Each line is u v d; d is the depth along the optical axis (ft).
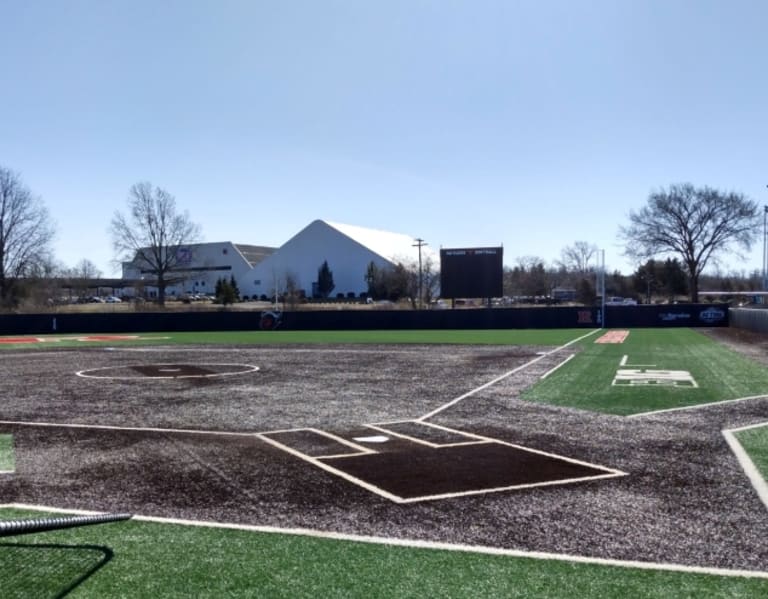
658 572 16.33
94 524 19.04
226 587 15.65
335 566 16.84
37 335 135.74
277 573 16.43
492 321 143.43
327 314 145.89
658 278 276.82
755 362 67.87
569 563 16.90
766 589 15.31
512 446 30.89
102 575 16.38
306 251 296.92
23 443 32.71
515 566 16.74
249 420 38.47
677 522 20.06
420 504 22.13
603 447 30.40
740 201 216.33
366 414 40.11
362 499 22.76
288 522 20.38
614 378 55.52
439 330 139.95
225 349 92.48
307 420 38.34
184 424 37.45
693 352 80.28
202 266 337.72
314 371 63.67
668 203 220.64
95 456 29.76
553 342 100.12
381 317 145.69
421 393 48.55
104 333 141.18
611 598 14.87
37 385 55.62
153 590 15.51
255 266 325.21
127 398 47.75
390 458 28.78
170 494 23.62
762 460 27.55
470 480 25.02
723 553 17.60
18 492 24.22
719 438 31.94
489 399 45.29
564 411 40.22
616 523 20.02
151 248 237.45
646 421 36.60
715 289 332.80
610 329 136.98
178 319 144.46
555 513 21.03
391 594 15.20
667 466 26.78
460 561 17.10
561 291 284.61
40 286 209.05
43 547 18.30
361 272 286.66
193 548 18.17
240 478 25.71
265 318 144.87
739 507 21.45
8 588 15.65
